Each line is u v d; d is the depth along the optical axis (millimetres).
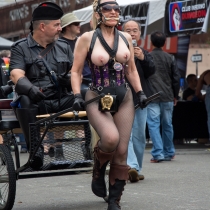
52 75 9477
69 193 10852
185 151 19359
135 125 11828
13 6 29141
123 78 8352
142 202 9680
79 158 9031
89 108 8117
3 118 9820
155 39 15828
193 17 17562
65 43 9914
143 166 14891
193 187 11250
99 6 8195
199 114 21281
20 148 20375
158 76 15531
